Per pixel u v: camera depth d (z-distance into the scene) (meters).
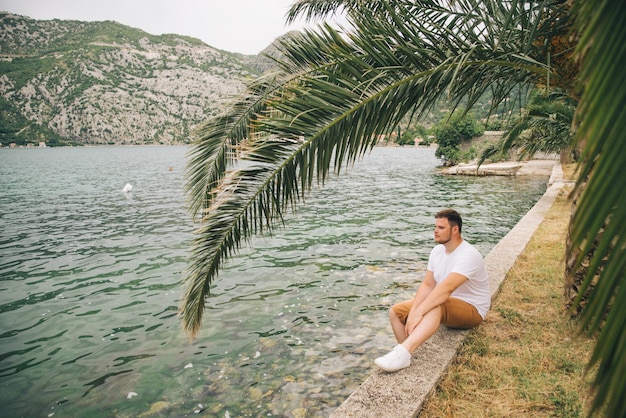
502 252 6.83
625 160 1.10
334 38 3.11
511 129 11.40
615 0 1.08
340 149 3.06
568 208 11.27
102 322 6.30
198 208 3.97
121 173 41.94
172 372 4.71
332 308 6.37
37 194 24.53
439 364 3.33
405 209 16.38
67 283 8.30
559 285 5.18
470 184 25.94
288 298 6.84
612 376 1.11
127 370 4.82
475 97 3.37
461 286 3.76
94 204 20.17
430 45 3.09
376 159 63.44
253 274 8.20
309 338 5.39
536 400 2.92
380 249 10.02
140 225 14.59
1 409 4.17
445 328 3.97
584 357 3.44
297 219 14.34
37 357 5.23
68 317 6.54
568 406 2.83
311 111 2.95
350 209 16.53
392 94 3.01
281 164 3.08
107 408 4.12
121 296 7.46
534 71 3.36
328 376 4.48
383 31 3.06
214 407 4.02
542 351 3.57
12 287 8.12
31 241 12.25
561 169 27.03
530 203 17.38
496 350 3.65
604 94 1.10
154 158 80.38
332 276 7.96
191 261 3.33
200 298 3.41
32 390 4.49
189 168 4.03
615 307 1.12
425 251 9.71
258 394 4.20
